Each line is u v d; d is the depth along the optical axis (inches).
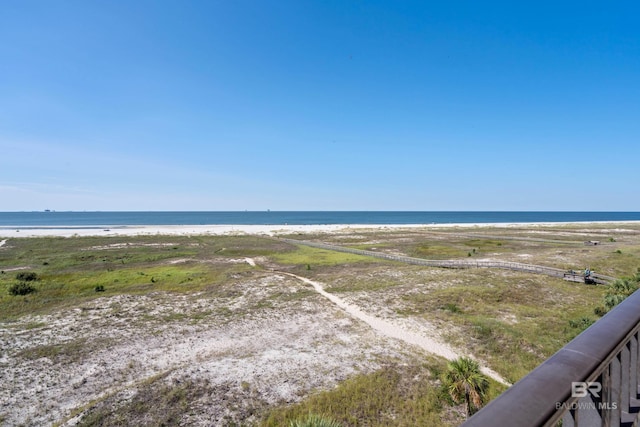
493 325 1004.6
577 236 3454.7
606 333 102.3
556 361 89.0
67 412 644.7
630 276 1563.7
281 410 618.2
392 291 1400.1
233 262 2202.3
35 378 764.6
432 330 1005.2
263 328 1043.3
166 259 2338.8
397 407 631.8
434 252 2468.0
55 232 4266.7
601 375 96.7
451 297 1268.5
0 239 3371.1
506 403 71.6
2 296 1375.5
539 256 2082.9
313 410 612.4
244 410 620.7
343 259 2256.4
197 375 735.7
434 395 669.3
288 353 852.0
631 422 106.0
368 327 1040.2
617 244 2709.2
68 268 1977.1
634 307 120.2
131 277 1723.7
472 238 3380.9
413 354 847.7
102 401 648.4
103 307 1252.5
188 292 1446.9
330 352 856.9
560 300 1262.3
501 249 2549.2
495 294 1294.3
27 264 2089.1
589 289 1376.7
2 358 857.5
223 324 1080.8
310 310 1202.6
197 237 3668.8
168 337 983.0
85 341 956.6
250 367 771.4
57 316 1157.7
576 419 90.4
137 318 1140.5
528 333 967.0
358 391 669.9
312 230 4601.4
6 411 649.0
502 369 789.9
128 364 823.7
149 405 631.8
